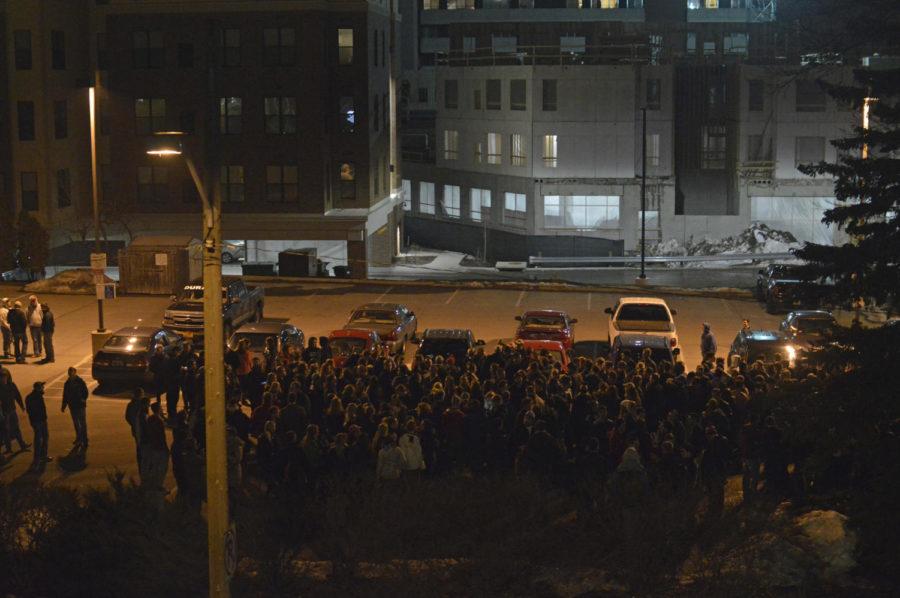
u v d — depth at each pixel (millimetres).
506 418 21656
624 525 15328
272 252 76250
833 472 20047
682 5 96062
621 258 69750
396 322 36750
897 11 27188
